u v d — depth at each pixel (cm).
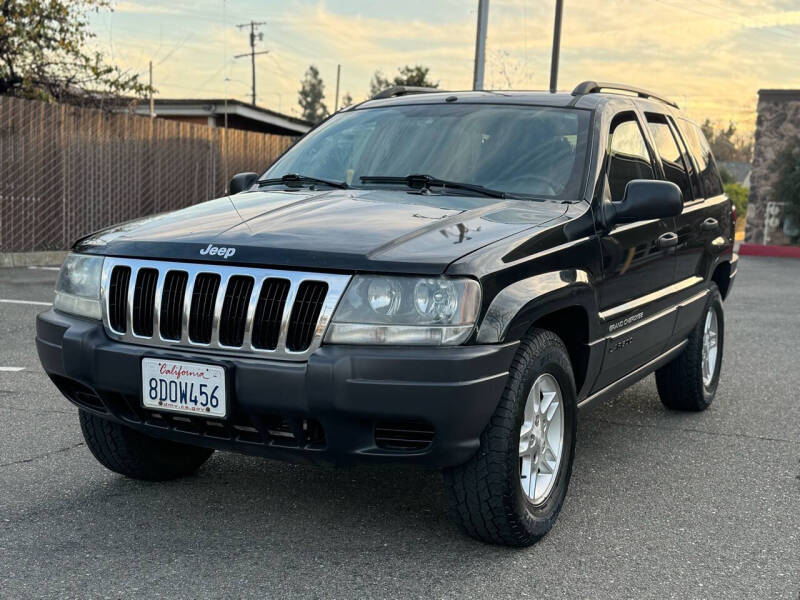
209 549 329
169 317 322
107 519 356
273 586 299
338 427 298
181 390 312
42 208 1288
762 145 2369
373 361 290
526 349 326
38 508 366
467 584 304
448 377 289
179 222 354
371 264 297
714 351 582
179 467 405
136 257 332
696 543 348
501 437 315
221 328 312
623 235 404
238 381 303
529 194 389
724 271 599
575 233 363
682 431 520
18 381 584
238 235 324
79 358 333
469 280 297
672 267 479
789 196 2339
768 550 343
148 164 1480
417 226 329
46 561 314
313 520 361
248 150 1717
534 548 339
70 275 354
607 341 388
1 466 418
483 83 1919
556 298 333
